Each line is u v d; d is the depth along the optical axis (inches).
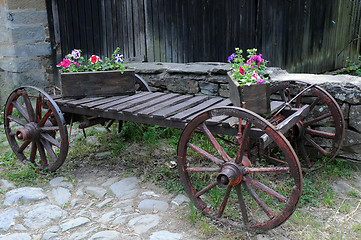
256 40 235.8
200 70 184.4
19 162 171.6
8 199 135.3
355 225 115.3
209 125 119.8
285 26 250.2
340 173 147.2
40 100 152.1
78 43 252.4
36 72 247.6
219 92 180.4
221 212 117.9
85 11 246.4
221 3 222.7
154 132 186.7
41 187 147.2
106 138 193.3
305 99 154.4
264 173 150.3
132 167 162.9
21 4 233.9
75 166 166.2
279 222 105.8
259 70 132.3
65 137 145.5
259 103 115.4
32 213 126.3
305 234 111.7
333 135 140.8
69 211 130.2
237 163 109.7
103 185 148.2
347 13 330.3
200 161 162.6
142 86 179.8
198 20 225.3
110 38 244.5
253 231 113.2
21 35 236.4
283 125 107.0
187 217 122.4
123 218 123.1
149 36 233.5
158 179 151.2
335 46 318.7
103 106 142.9
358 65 363.9
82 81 155.6
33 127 153.9
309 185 139.6
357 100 142.5
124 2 235.3
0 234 116.5
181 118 122.6
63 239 112.7
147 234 114.7
